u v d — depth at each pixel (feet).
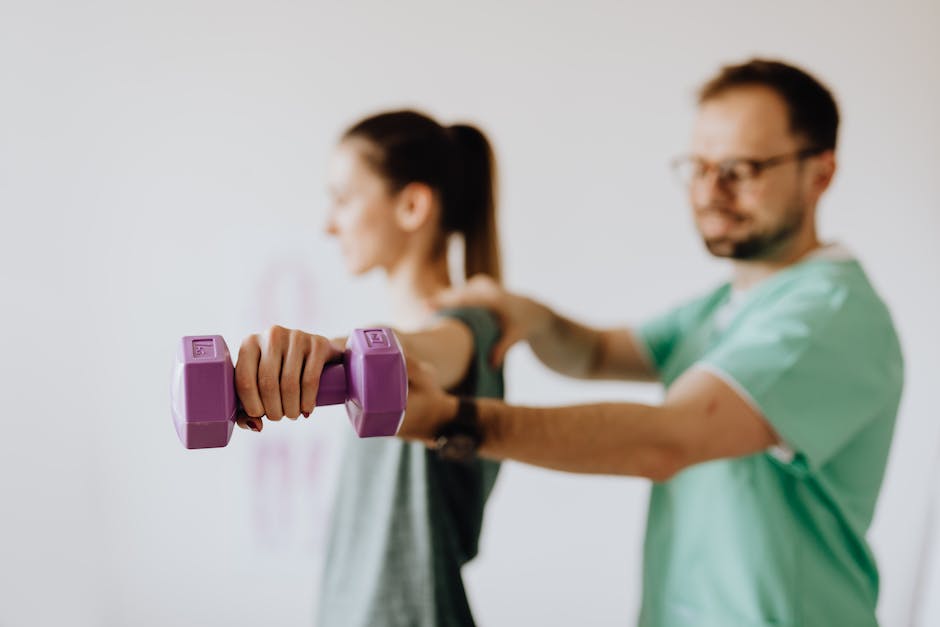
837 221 4.96
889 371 2.92
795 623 2.91
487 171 3.92
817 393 2.74
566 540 5.20
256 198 5.04
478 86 5.01
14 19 4.83
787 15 4.89
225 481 5.17
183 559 5.22
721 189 3.46
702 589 3.06
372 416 1.75
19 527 4.89
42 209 4.92
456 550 3.07
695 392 2.67
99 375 5.08
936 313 4.97
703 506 3.07
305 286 5.08
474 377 2.99
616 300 5.13
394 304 3.79
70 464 5.05
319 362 1.76
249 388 1.69
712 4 4.91
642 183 5.05
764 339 2.77
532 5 4.95
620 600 5.25
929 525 4.99
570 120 5.01
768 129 3.36
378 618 2.99
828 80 4.90
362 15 4.97
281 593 5.22
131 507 5.16
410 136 3.71
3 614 4.77
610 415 2.51
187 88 4.98
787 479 2.96
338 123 5.02
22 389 4.89
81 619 5.10
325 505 5.16
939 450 4.98
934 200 4.92
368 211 3.78
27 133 4.88
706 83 3.59
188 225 5.05
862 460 2.97
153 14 4.93
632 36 4.95
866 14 4.85
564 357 3.85
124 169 5.00
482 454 2.48
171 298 5.08
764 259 3.47
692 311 3.84
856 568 3.02
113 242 5.03
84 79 4.92
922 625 4.96
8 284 4.84
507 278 5.11
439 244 3.79
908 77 4.86
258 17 4.96
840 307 2.90
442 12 4.97
